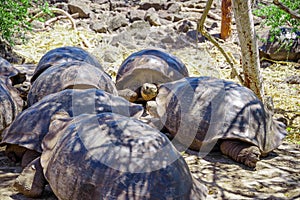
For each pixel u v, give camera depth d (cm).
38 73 873
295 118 936
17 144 573
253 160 642
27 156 588
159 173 453
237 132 659
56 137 527
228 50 1532
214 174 621
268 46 1417
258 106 692
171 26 1819
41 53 1436
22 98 831
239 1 787
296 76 1239
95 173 455
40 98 711
